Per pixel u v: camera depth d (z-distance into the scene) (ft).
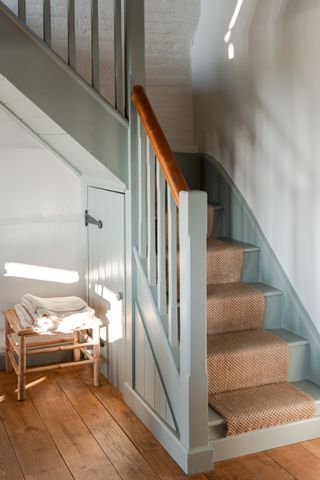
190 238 8.51
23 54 9.41
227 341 10.53
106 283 12.02
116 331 11.64
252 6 11.75
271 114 11.29
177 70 14.17
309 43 10.07
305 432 9.73
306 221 10.51
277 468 8.94
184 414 8.89
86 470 8.86
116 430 10.08
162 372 9.72
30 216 12.71
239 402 9.70
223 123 13.05
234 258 11.77
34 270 12.88
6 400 11.20
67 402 11.14
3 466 8.95
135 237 10.65
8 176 12.44
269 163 11.48
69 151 11.46
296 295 10.99
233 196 12.76
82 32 13.00
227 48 12.66
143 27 10.26
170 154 9.21
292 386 10.38
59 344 13.16
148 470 8.88
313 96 10.07
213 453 9.11
